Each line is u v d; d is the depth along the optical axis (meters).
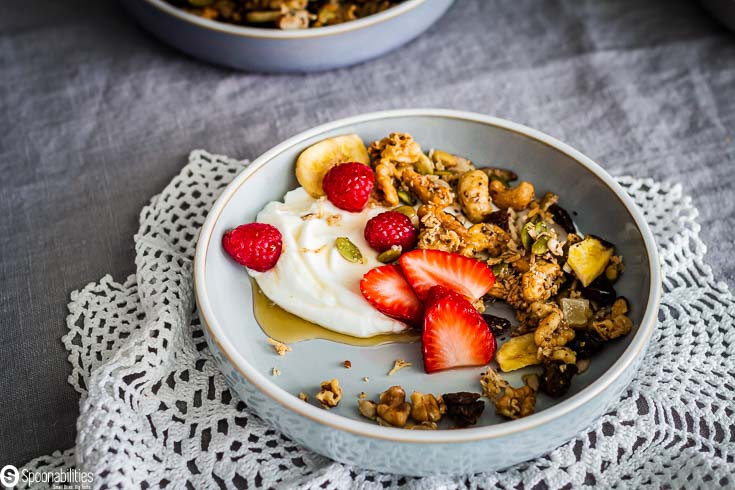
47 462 0.40
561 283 0.43
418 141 0.48
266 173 0.45
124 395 0.40
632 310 0.42
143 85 0.55
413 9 0.52
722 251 0.47
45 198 0.50
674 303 0.44
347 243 0.44
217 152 0.51
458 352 0.41
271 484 0.39
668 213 0.47
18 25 0.59
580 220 0.45
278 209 0.45
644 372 0.41
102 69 0.56
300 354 0.42
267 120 0.53
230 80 0.55
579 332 0.42
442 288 0.41
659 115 0.53
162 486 0.39
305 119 0.53
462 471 0.38
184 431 0.40
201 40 0.53
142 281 0.44
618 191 0.44
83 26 0.59
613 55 0.56
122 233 0.48
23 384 0.42
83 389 0.42
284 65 0.54
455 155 0.48
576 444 0.40
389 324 0.42
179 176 0.49
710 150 0.51
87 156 0.52
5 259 0.47
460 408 0.39
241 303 0.43
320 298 0.43
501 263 0.44
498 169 0.47
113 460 0.38
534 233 0.44
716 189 0.49
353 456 0.38
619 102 0.54
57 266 0.47
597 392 0.37
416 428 0.39
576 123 0.53
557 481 0.39
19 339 0.44
